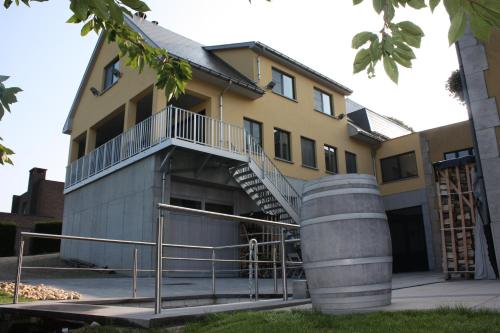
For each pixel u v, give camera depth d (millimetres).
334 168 19594
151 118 13195
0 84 2135
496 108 7922
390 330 2789
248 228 14898
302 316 3654
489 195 7750
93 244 14750
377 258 3947
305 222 4176
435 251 17562
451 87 13461
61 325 4281
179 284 9867
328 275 3926
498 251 7547
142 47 3834
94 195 15391
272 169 15570
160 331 3453
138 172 13266
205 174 13875
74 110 19812
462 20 1705
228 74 15812
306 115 18688
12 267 12648
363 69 2158
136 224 12875
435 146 18266
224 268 14266
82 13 1991
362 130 20484
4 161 2768
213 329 3441
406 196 19281
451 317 3020
